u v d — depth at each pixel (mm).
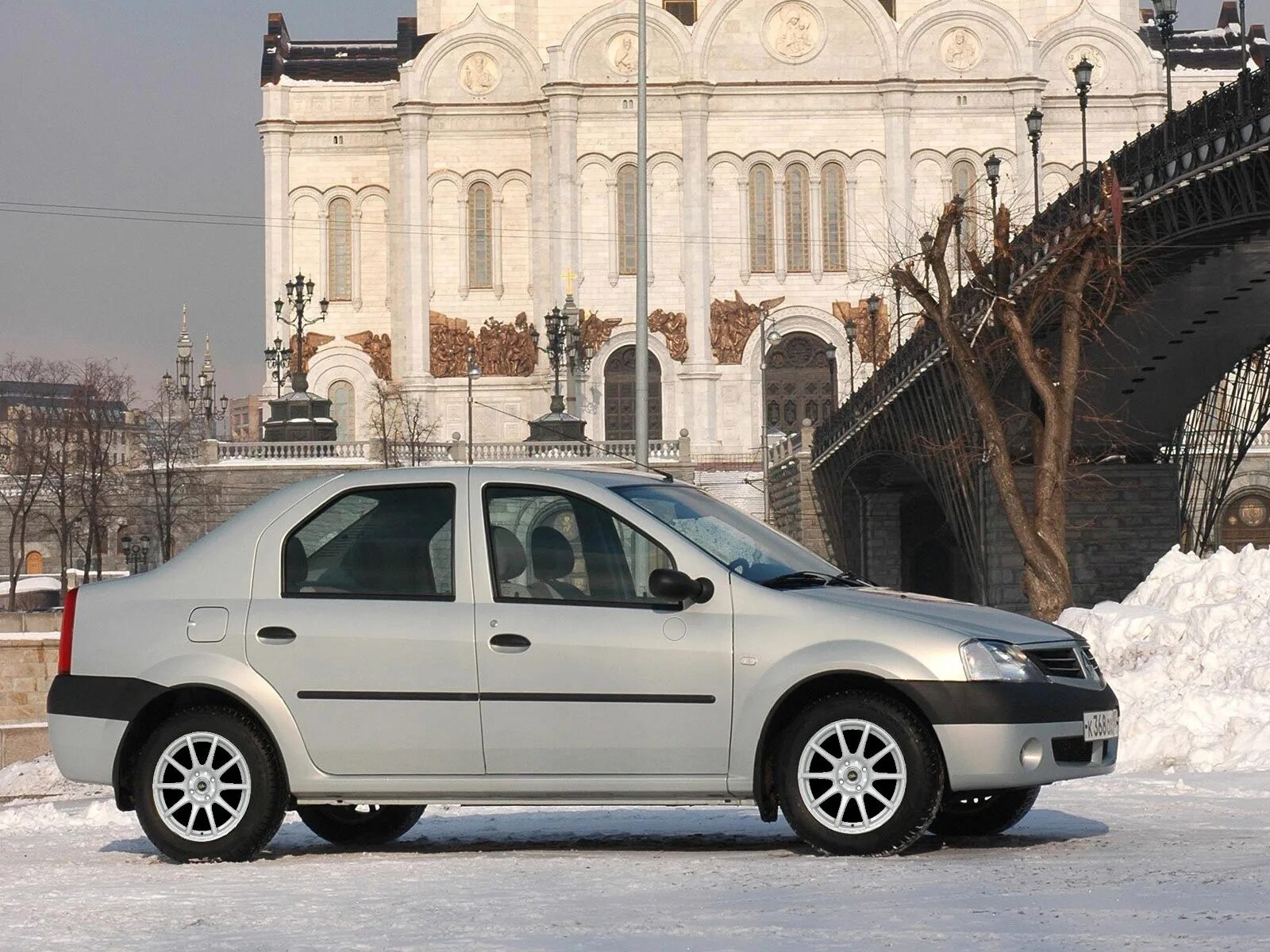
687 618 12102
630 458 130000
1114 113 143000
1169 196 48656
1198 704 19359
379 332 145625
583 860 11711
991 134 142625
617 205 141875
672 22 142000
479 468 12828
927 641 11641
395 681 12422
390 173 145125
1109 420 63719
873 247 142250
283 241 145625
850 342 112812
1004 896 9719
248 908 9953
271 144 145375
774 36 143000
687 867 11203
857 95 142625
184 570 12992
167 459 120500
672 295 142000
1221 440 79750
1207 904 9297
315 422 123938
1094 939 8398
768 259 142875
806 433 113312
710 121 143000
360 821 13773
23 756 55438
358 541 12820
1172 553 26328
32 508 130375
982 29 142375
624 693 12094
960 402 65875
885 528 106812
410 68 142875
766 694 11836
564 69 140750
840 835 11633
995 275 53344
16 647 65812
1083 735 11859
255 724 12586
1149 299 55656
